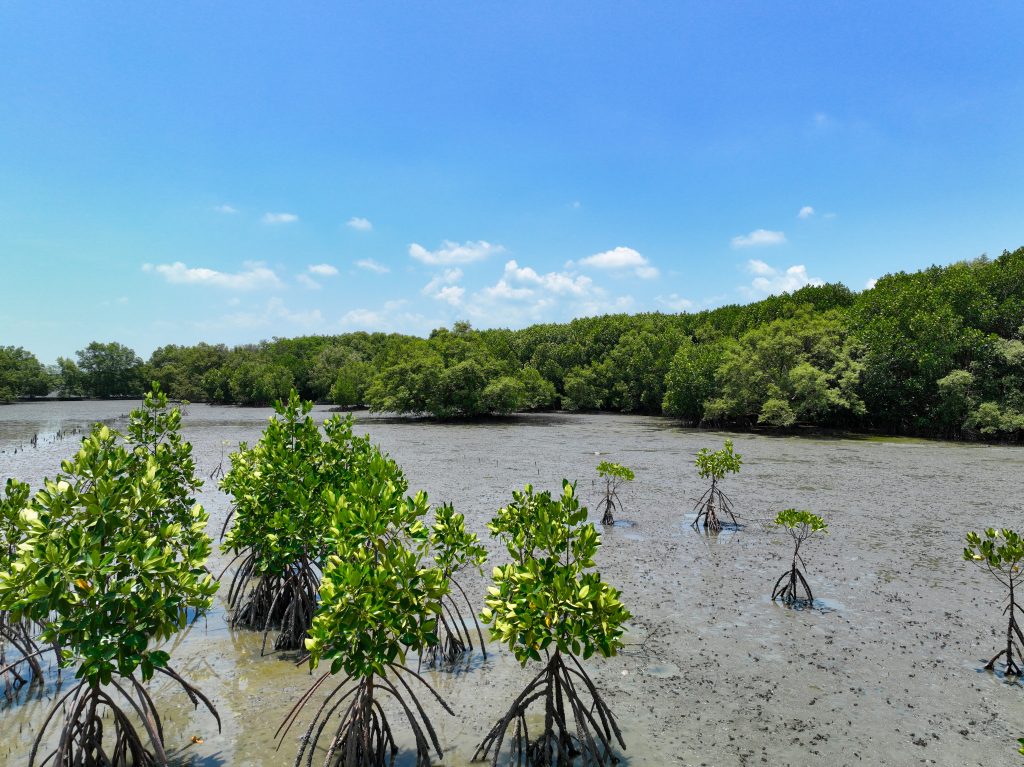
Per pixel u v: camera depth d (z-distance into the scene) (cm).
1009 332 4656
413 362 6712
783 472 2902
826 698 841
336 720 771
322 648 591
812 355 5184
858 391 4950
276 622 1079
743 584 1311
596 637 609
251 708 805
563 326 9931
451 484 2497
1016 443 4200
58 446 4053
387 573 613
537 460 3325
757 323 7250
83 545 595
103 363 11806
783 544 1623
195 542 714
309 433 1145
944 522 1875
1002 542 1606
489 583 1307
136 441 1039
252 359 11581
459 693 860
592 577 636
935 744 730
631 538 1683
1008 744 729
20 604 555
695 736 747
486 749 700
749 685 879
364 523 689
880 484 2559
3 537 826
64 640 570
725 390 5162
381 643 605
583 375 7812
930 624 1097
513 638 621
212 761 686
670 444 4200
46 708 807
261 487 1077
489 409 6762
